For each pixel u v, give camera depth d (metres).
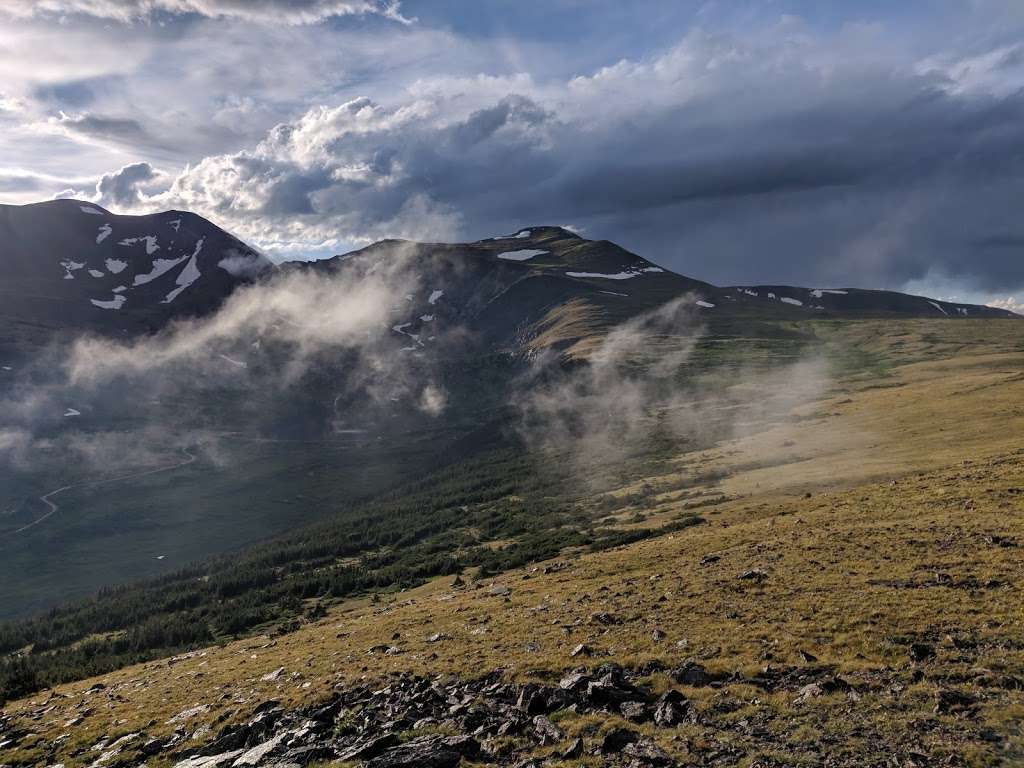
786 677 24.03
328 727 25.55
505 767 19.89
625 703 23.31
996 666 22.55
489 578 76.81
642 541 67.88
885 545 39.72
